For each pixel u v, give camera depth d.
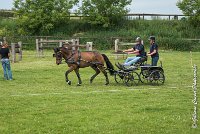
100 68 18.55
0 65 26.78
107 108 13.18
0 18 54.56
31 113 12.58
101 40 43.91
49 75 22.11
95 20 50.06
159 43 44.12
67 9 50.72
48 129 10.89
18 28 50.34
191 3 49.47
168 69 24.89
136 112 12.73
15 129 10.91
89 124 11.31
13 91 16.72
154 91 16.53
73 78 20.92
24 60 30.23
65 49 18.55
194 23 49.84
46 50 39.50
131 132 10.67
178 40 43.44
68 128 10.97
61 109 13.05
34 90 16.95
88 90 16.91
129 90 16.80
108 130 10.81
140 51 18.62
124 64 18.23
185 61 29.94
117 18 51.28
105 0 50.59
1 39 44.03
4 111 12.86
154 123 11.45
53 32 50.19
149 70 18.30
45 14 49.41
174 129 10.92
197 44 43.59
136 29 49.91
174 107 13.38
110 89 17.17
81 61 18.41
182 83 19.03
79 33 49.97
